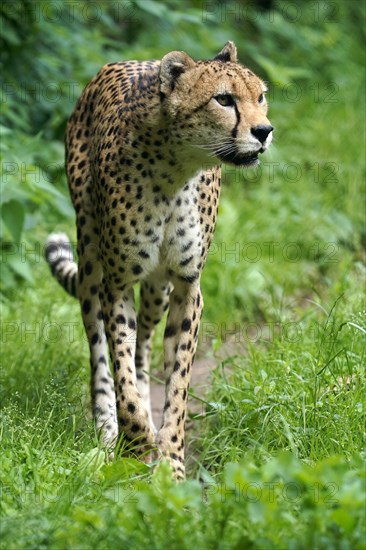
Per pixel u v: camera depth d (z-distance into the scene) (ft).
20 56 71.15
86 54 75.25
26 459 38.01
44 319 57.36
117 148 43.29
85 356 53.93
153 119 42.01
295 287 65.46
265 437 41.68
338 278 63.21
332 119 86.43
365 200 76.13
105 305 44.70
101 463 38.83
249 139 41.55
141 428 42.83
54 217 68.85
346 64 97.60
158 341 57.88
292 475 33.17
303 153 81.20
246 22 99.76
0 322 55.62
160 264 44.45
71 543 31.14
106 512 32.81
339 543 30.42
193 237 43.93
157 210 43.11
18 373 49.19
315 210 73.77
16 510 33.73
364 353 45.68
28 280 59.47
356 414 41.68
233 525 32.04
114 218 43.34
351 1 106.93
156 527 31.73
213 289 64.80
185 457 45.68
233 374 48.80
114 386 44.21
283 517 31.91
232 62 43.75
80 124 50.06
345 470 34.35
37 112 72.90
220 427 45.19
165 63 41.73
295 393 43.47
